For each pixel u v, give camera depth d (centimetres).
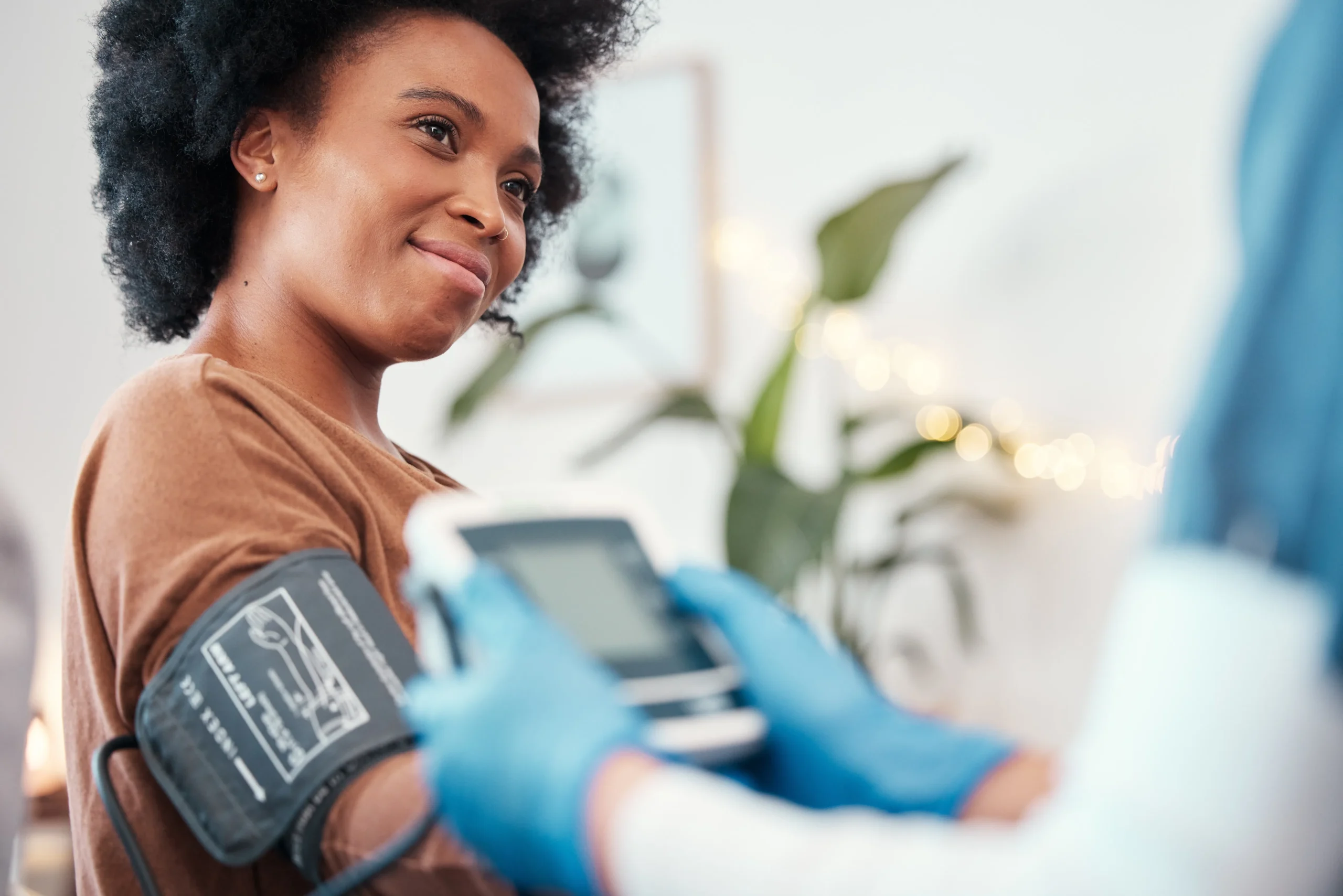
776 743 44
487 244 97
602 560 48
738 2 262
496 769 39
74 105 302
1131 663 34
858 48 253
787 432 246
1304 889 31
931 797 43
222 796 65
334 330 95
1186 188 227
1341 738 31
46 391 292
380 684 65
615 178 264
